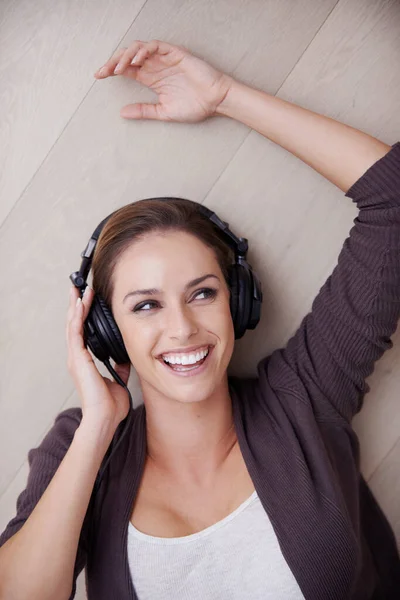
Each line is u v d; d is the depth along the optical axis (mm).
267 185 1332
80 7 1242
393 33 1260
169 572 1087
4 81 1270
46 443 1231
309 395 1203
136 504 1158
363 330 1125
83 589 1526
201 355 1101
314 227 1352
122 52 1185
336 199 1339
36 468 1189
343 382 1196
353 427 1464
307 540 1071
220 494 1165
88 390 1117
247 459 1153
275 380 1244
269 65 1275
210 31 1258
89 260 1164
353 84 1284
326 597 1064
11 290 1363
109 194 1328
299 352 1231
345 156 1147
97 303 1158
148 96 1285
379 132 1303
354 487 1212
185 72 1224
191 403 1146
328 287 1189
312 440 1150
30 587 1023
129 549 1108
